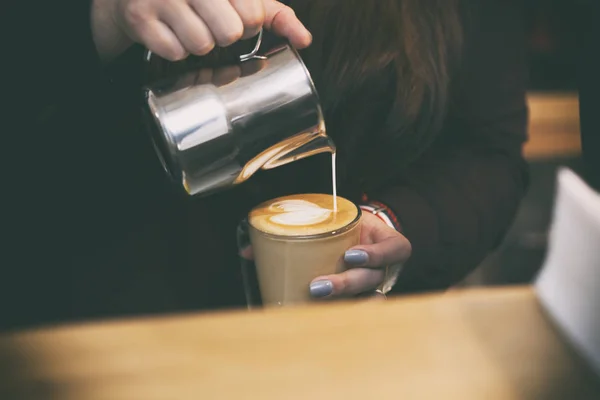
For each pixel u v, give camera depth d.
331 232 0.72
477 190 1.04
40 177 1.01
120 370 0.42
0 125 0.95
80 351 0.44
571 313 0.46
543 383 0.41
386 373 0.43
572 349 0.44
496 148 1.13
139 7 0.67
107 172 1.03
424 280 0.98
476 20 1.10
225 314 0.47
